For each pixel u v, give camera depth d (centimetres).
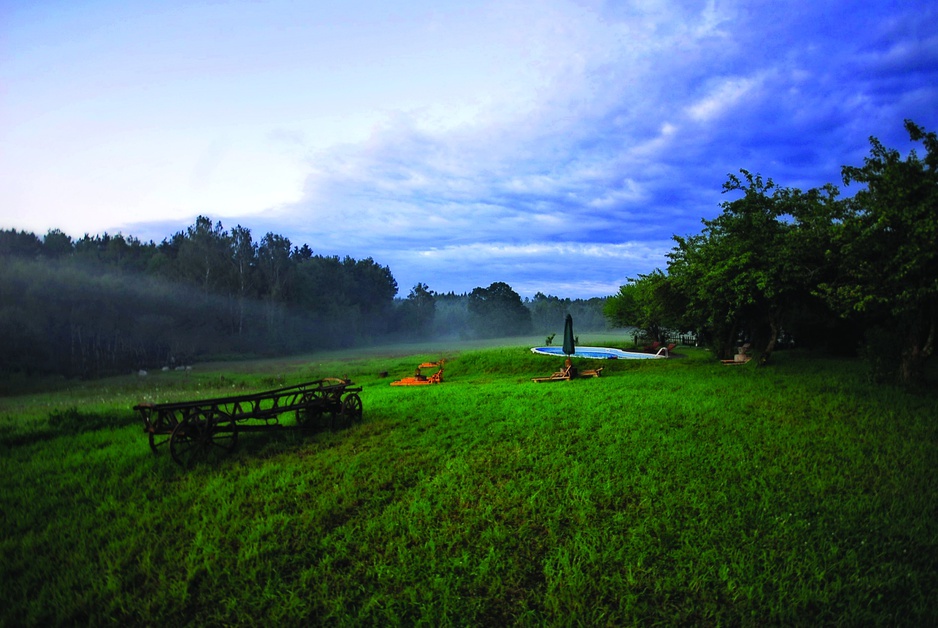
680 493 639
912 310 1177
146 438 957
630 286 3278
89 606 445
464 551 516
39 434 1001
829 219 1453
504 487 671
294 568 502
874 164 1150
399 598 449
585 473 711
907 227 1052
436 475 724
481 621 423
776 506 596
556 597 441
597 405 1184
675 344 3262
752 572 469
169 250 7312
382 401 1366
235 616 433
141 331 4916
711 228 1847
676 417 1034
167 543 546
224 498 648
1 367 3691
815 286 1514
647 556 502
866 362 1664
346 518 603
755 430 915
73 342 4403
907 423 933
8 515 616
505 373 2203
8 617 430
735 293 1602
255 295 6694
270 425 914
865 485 656
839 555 497
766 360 1750
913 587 442
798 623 405
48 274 4603
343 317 7762
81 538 555
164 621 429
